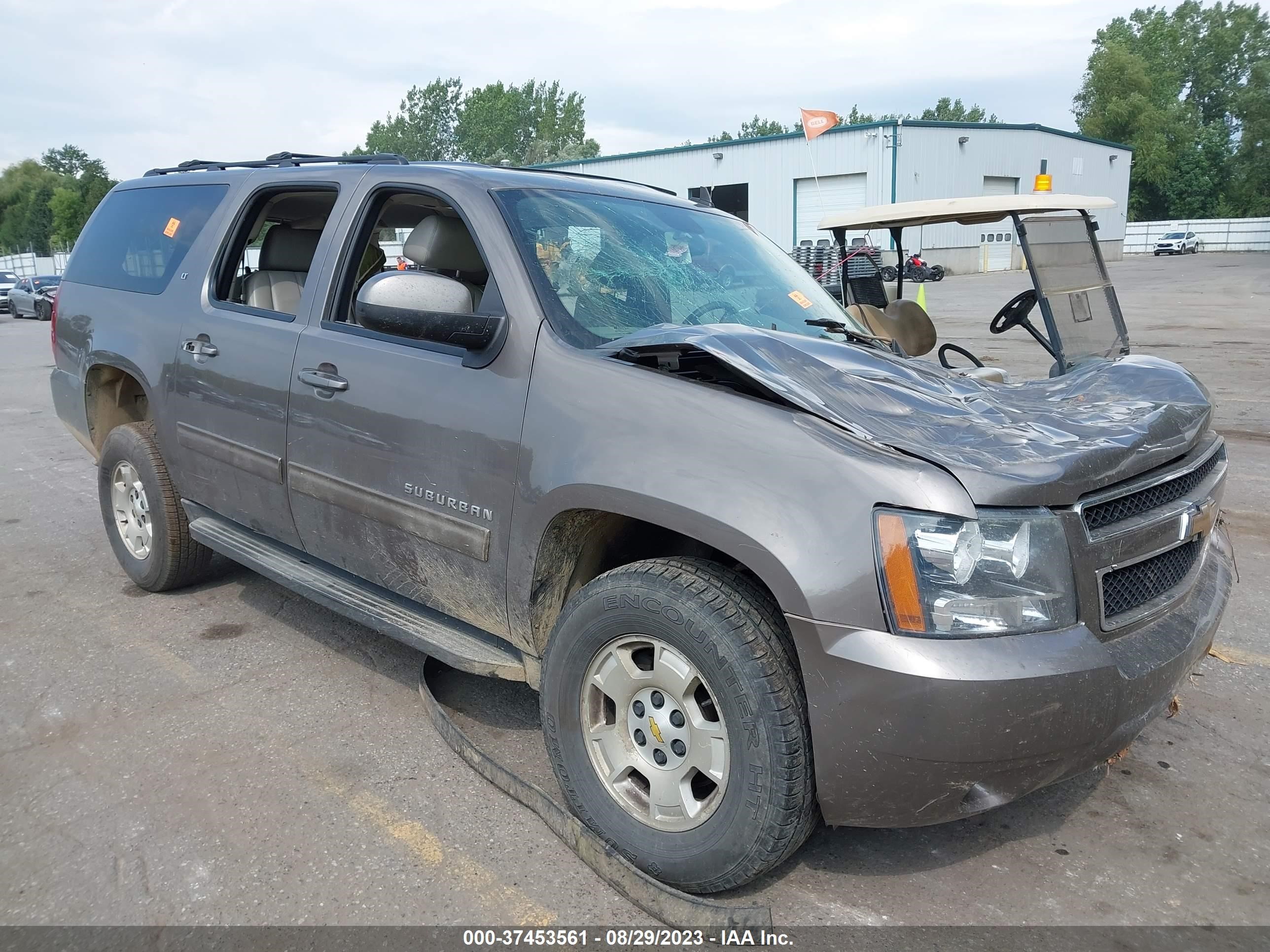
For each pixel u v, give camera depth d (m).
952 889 2.57
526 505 2.73
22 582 4.95
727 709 2.31
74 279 4.94
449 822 2.85
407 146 101.12
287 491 3.60
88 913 2.44
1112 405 2.94
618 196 3.62
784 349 2.65
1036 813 2.94
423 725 3.45
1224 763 3.23
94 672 3.87
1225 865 2.69
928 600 2.13
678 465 2.41
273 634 4.26
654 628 2.44
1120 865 2.69
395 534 3.18
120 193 4.94
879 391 2.60
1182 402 2.99
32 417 10.53
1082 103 83.19
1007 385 3.29
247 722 3.46
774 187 39.62
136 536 4.70
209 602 4.64
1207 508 2.74
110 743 3.31
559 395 2.70
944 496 2.16
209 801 2.95
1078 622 2.26
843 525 2.18
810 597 2.18
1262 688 3.76
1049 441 2.46
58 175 103.56
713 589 2.36
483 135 99.19
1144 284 30.67
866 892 2.55
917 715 2.11
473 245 3.37
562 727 2.68
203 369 3.95
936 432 2.42
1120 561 2.37
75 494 6.91
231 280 4.11
